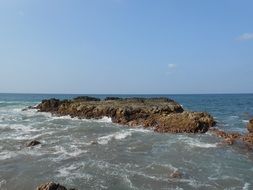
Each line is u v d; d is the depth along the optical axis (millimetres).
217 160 19359
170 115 34031
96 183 14797
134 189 14086
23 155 19781
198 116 32375
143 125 34094
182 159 19453
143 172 16562
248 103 96438
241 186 14742
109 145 23359
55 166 17422
